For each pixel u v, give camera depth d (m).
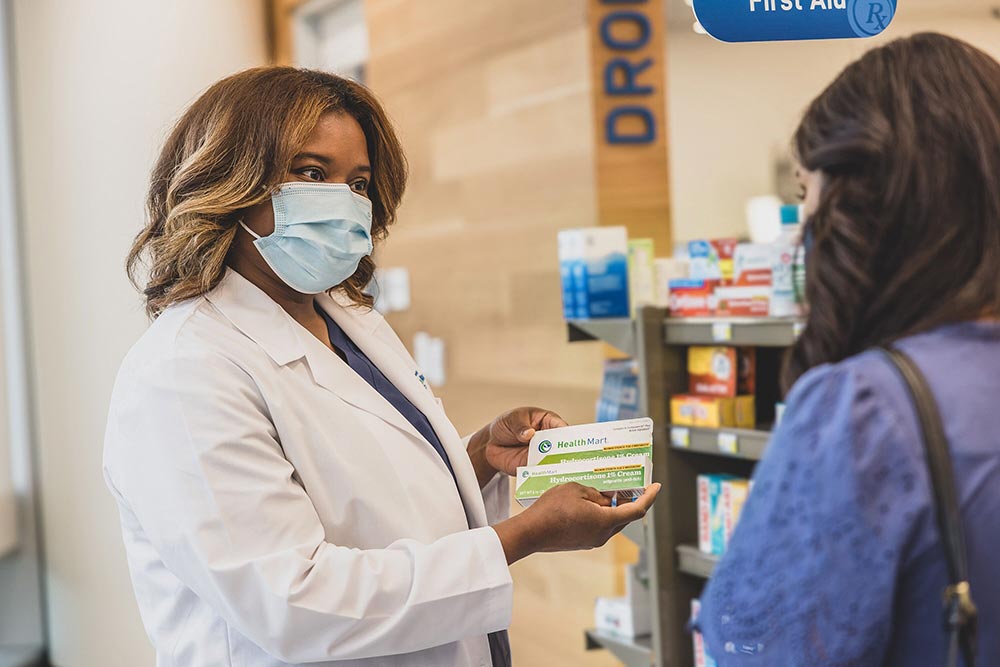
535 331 4.50
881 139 0.97
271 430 1.40
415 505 1.46
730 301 2.45
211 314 1.47
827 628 0.91
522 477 1.50
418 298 5.40
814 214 1.03
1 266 3.68
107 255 3.47
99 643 3.67
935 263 0.96
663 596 2.61
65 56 3.48
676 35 4.85
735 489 2.45
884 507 0.90
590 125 3.99
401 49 5.34
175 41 3.43
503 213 4.62
